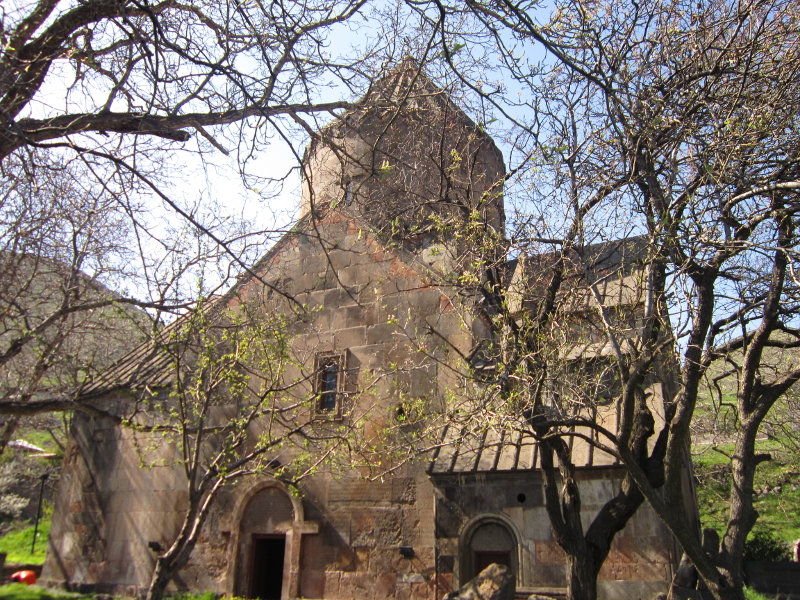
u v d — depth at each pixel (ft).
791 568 38.52
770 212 24.58
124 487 43.93
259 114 19.97
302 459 33.71
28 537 67.46
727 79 27.12
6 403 24.52
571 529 25.02
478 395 26.18
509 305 28.76
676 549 29.86
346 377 39.86
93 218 31.73
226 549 39.04
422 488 35.88
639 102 26.07
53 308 33.53
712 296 24.63
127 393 29.04
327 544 36.96
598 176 25.73
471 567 32.96
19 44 18.07
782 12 25.76
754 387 27.91
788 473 60.95
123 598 39.24
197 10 20.45
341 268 42.96
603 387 26.37
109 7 18.45
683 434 22.94
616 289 29.91
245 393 41.32
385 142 39.29
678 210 25.17
